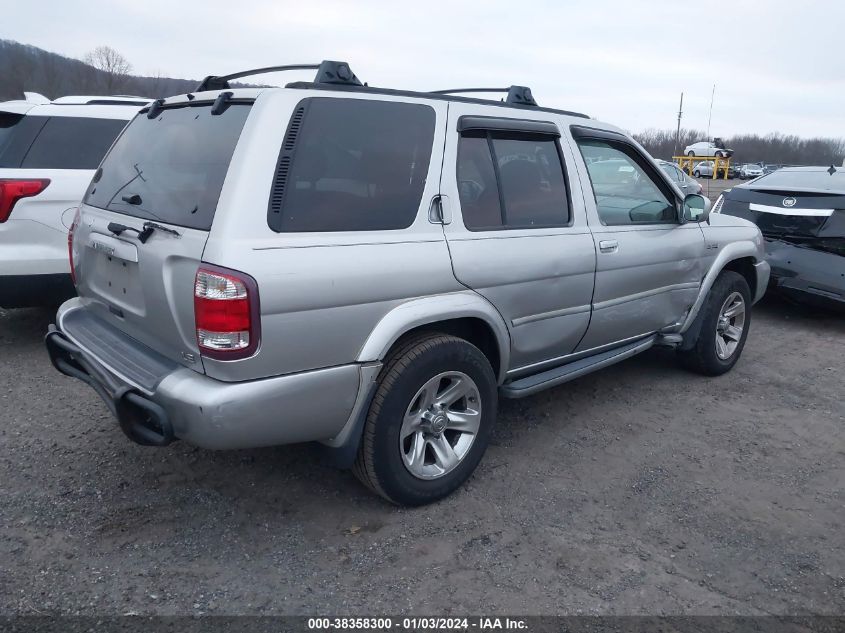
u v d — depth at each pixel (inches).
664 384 199.3
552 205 147.9
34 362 197.8
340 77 119.2
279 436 108.1
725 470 148.4
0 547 111.9
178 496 130.3
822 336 256.7
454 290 125.5
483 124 135.0
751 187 283.9
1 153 198.5
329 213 110.3
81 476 135.7
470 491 135.8
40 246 197.2
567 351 157.2
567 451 154.8
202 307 100.1
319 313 106.8
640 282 168.2
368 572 110.1
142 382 109.6
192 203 108.8
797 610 104.7
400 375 117.7
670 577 111.2
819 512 132.6
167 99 134.6
